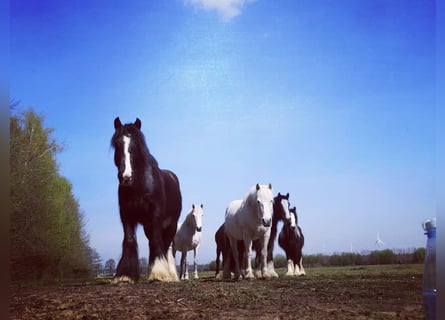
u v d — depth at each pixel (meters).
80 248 11.13
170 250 7.86
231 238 8.87
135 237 6.69
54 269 10.71
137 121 6.83
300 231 10.70
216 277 10.71
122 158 6.36
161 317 3.64
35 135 10.30
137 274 6.57
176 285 6.16
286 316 3.51
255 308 3.93
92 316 3.76
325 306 3.96
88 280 8.95
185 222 10.63
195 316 3.63
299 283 6.32
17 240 10.02
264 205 7.52
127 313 3.86
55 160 10.67
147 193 6.58
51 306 4.30
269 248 9.24
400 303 4.04
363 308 3.81
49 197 10.61
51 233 10.53
